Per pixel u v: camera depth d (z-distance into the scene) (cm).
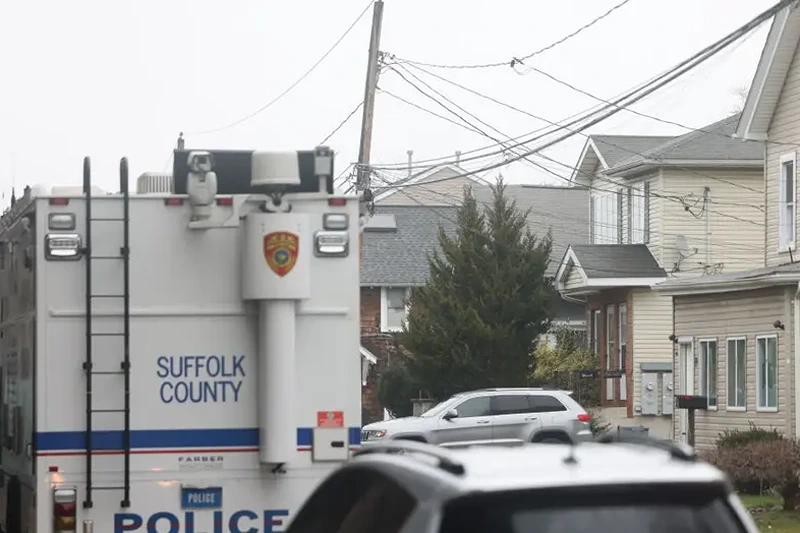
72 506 3694
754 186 16750
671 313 16612
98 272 3750
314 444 3803
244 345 3806
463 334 15088
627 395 16550
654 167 16762
